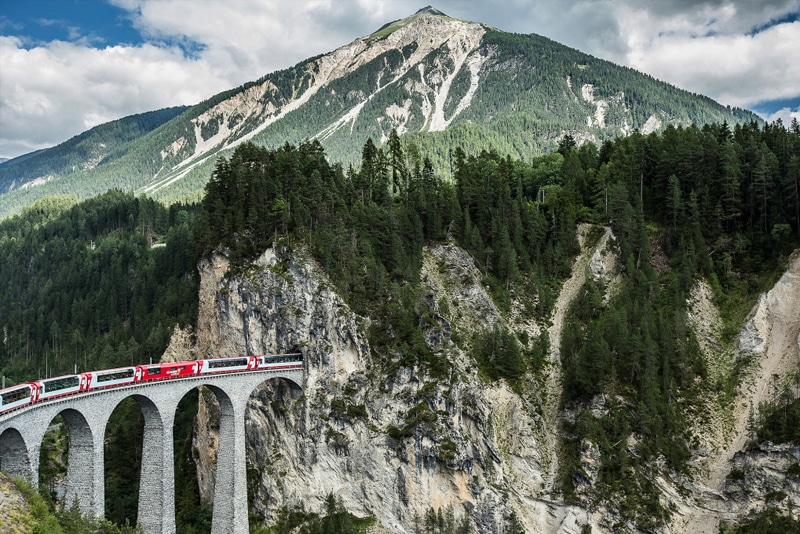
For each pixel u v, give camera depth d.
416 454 130.38
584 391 138.12
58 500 108.88
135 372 107.81
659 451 129.25
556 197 182.62
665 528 119.38
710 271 160.50
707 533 120.44
